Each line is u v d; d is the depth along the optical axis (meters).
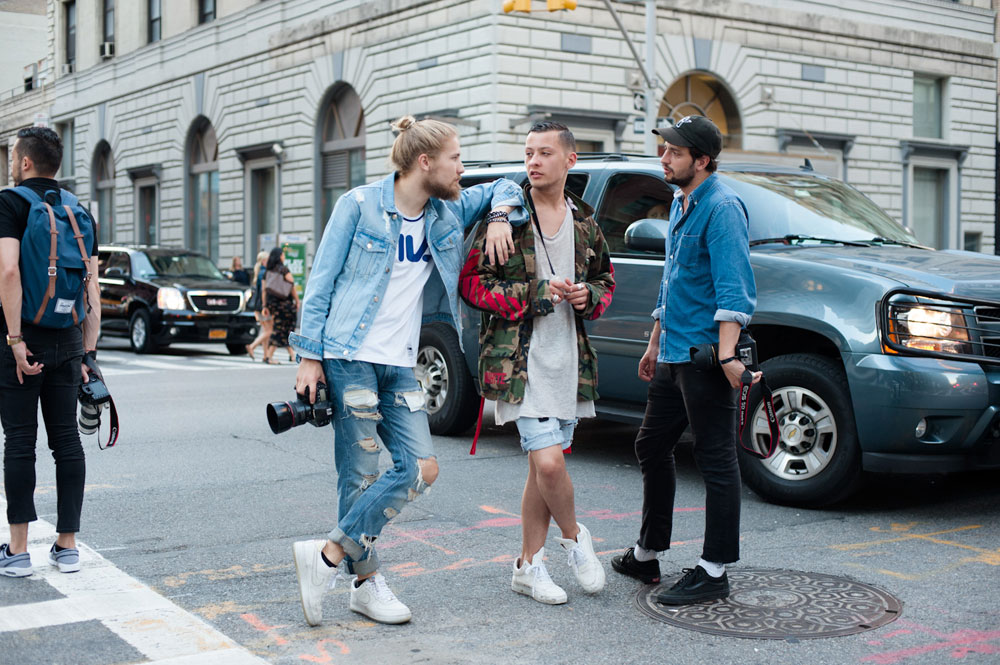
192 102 29.78
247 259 27.70
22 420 4.34
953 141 26.91
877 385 5.17
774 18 23.34
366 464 3.77
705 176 3.99
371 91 22.81
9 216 4.20
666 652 3.49
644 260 6.35
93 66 35.31
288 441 7.80
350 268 3.72
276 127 26.23
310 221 25.05
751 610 3.90
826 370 5.43
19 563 4.33
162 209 31.64
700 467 4.01
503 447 7.50
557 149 3.92
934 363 5.16
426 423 3.82
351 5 23.38
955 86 26.83
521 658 3.44
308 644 3.58
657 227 5.84
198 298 17.45
